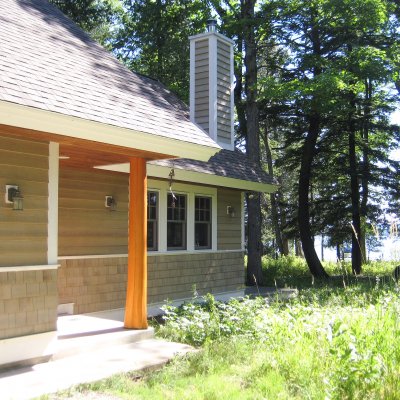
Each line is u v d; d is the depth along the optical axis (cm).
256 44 1838
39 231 637
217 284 1268
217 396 498
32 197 630
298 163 2148
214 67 1302
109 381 551
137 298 775
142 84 888
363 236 2189
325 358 552
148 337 764
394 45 1750
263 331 733
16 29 721
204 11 2012
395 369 501
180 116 852
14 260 606
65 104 598
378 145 2286
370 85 2122
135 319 771
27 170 626
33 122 563
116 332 744
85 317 865
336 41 1805
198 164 1111
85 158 818
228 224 1331
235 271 1344
